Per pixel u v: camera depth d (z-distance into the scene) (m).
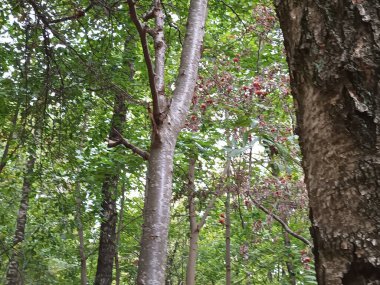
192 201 6.74
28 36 4.88
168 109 2.67
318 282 1.05
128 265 12.22
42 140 5.47
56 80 5.11
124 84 6.76
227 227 8.17
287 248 7.39
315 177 1.09
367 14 1.05
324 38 1.09
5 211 9.13
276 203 5.30
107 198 8.44
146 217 2.54
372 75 1.02
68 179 6.60
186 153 5.95
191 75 3.03
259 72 5.15
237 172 5.26
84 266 10.28
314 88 1.11
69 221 6.95
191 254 7.30
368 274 0.95
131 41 6.91
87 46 6.01
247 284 10.16
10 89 5.45
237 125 3.04
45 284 10.73
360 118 1.01
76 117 5.50
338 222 1.01
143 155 2.73
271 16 5.43
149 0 5.52
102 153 6.62
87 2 5.22
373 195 0.98
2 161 6.69
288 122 4.95
